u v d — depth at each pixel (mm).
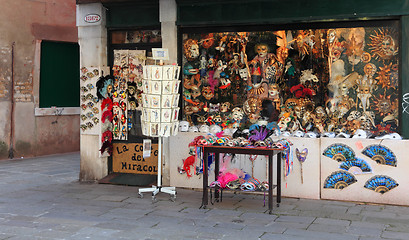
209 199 7898
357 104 7805
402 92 7340
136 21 9031
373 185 7387
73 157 13125
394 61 7539
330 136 7695
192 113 8812
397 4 7305
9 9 12562
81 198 8070
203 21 8453
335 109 7930
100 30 9211
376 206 7305
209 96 8695
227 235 6004
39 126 13312
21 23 12820
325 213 6957
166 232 6148
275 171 7898
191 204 7594
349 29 7777
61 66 13883
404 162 7203
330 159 7598
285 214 6945
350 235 5953
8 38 12562
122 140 9367
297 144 7754
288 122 8219
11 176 10172
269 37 8266
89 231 6203
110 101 9336
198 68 8734
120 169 9430
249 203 7617
